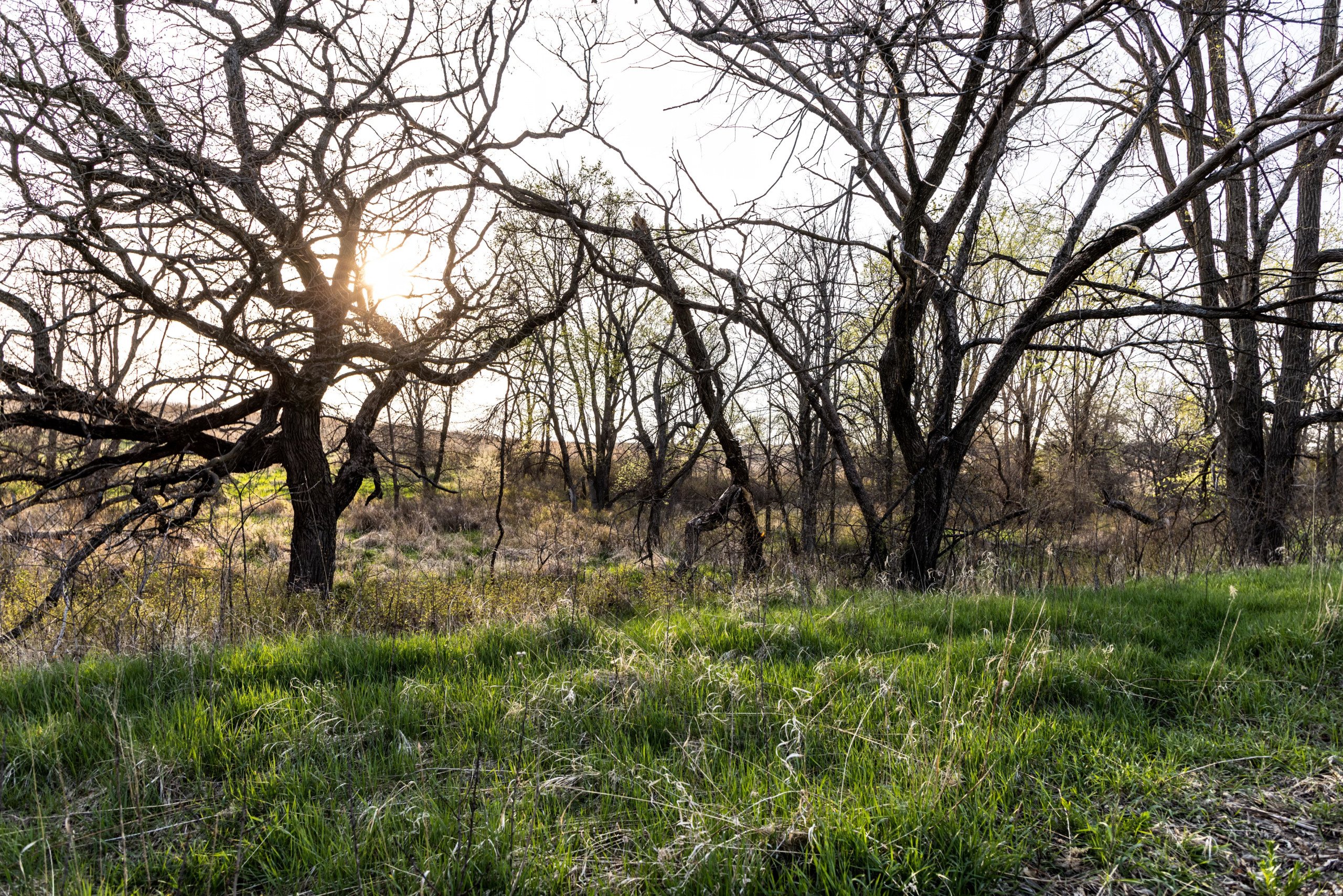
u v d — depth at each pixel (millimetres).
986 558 11188
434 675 5043
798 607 7414
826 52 7945
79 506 11867
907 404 12070
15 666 5633
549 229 12375
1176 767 3836
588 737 4184
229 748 3930
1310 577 8094
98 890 2797
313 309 10703
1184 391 18234
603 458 32938
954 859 2965
